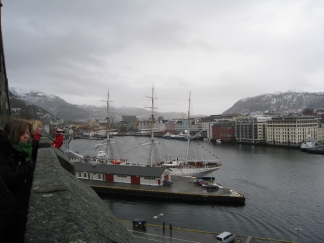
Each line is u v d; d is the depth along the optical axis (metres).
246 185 75.81
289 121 189.50
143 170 69.81
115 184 68.56
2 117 32.03
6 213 3.79
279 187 73.06
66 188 4.75
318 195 65.25
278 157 131.50
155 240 39.22
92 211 5.58
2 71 31.73
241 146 196.75
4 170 5.73
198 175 86.12
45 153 8.73
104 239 3.88
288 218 50.75
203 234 41.66
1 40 29.88
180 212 52.94
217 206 56.16
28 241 2.94
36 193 4.45
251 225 47.16
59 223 3.38
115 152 169.50
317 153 144.00
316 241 41.78
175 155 152.62
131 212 53.31
